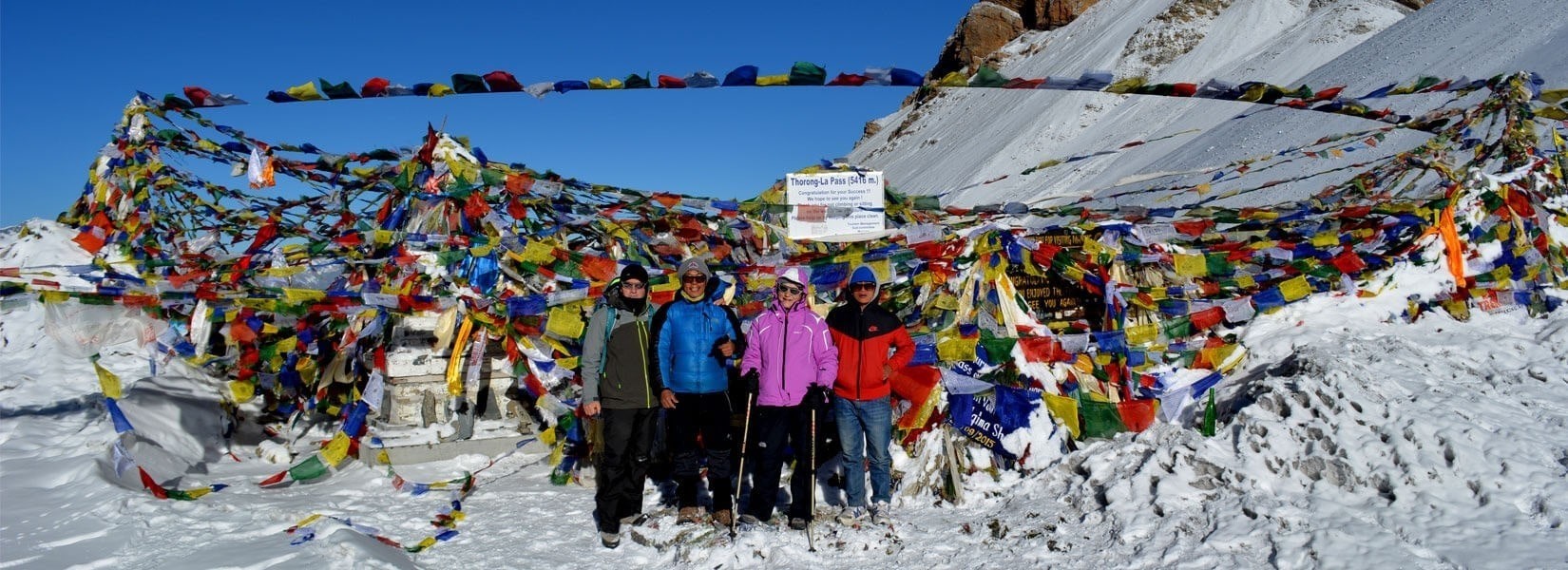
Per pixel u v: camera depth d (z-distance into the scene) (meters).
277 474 5.92
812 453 4.72
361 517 5.20
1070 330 7.00
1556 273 7.61
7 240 10.21
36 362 8.43
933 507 5.24
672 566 4.49
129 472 5.48
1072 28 117.44
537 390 6.30
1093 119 77.88
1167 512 4.50
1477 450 4.50
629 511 5.03
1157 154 44.06
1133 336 6.42
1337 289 7.31
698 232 7.13
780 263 6.46
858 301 4.99
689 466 4.96
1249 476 4.64
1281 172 20.11
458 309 6.30
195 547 4.50
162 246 9.51
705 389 4.95
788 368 4.83
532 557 4.64
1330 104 7.87
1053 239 7.08
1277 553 3.94
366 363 6.81
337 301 6.04
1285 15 89.62
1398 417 4.84
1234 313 6.77
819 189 6.54
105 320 5.64
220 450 6.75
